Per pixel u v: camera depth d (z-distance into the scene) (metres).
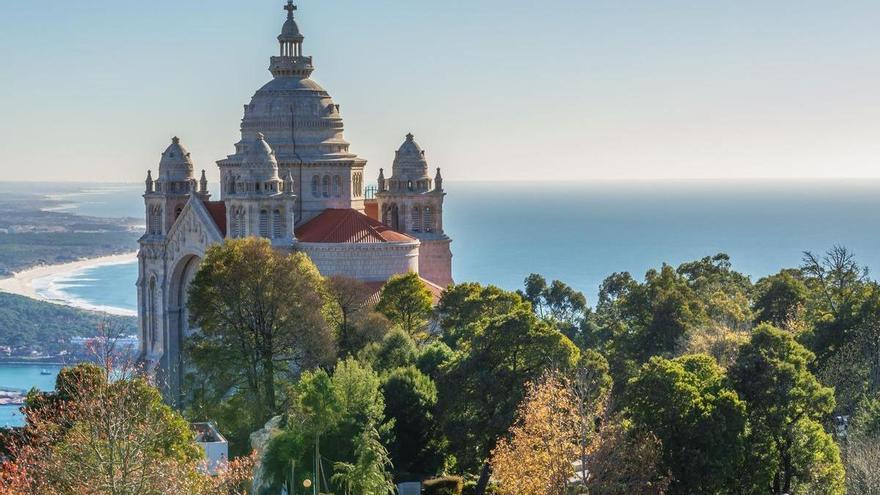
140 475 119.06
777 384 166.12
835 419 190.62
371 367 196.62
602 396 173.50
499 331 181.00
